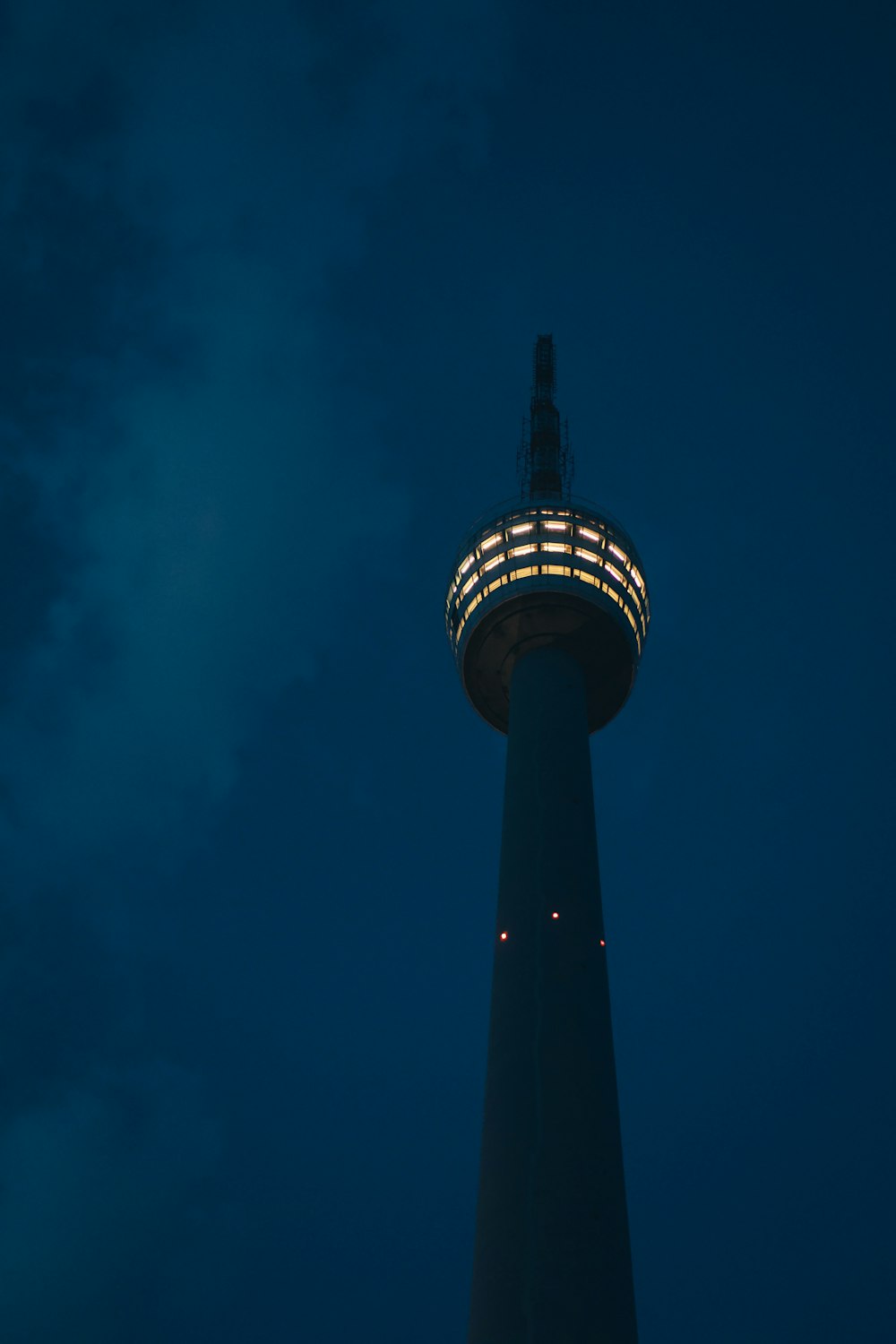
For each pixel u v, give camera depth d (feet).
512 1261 146.51
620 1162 159.53
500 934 186.29
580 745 215.51
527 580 238.68
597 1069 166.71
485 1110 166.20
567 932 182.80
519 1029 171.42
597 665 239.09
